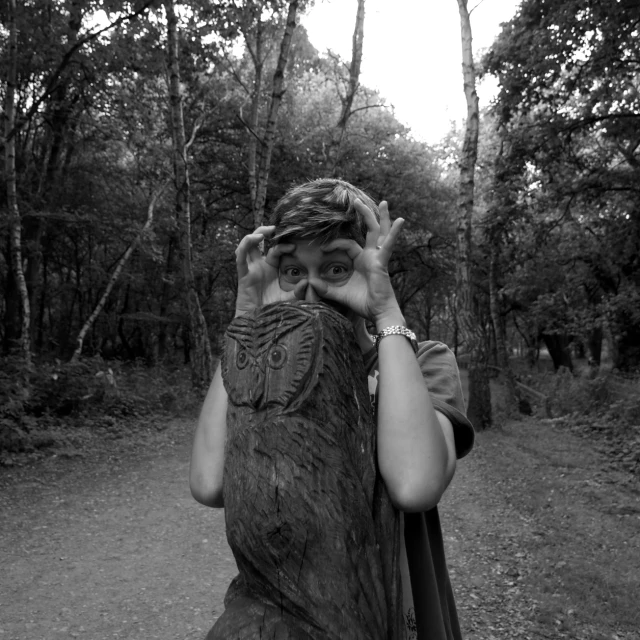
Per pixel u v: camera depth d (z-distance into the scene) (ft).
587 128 48.19
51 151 51.42
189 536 19.21
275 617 2.81
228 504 2.97
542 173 51.37
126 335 88.63
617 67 41.83
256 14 43.65
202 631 13.39
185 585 15.70
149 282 75.87
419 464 3.11
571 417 39.81
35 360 53.06
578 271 64.85
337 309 3.65
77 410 37.06
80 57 39.17
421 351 4.06
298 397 2.94
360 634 2.75
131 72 46.19
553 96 45.88
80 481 25.23
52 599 14.80
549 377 61.57
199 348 45.42
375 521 3.11
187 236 44.80
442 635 3.55
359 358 3.22
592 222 57.62
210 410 3.81
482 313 93.66
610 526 19.04
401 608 3.14
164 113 52.90
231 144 65.67
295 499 2.81
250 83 62.08
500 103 46.34
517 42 43.73
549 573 15.49
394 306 3.43
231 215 80.89
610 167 55.83
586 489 23.25
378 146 73.51
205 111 56.85
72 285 72.49
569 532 18.60
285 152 65.98
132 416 39.09
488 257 65.57
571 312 59.98
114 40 39.91
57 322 86.94
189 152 64.80
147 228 53.11
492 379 81.76
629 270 59.06
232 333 3.23
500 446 32.24
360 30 52.34
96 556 17.53
